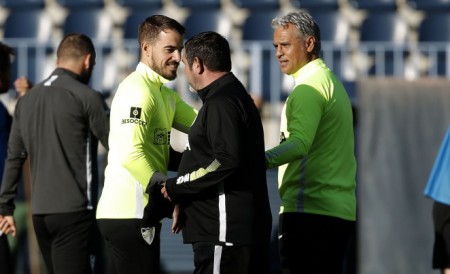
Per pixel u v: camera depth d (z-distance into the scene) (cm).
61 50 2003
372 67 4062
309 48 1744
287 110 1725
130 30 4541
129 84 1738
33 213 1983
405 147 2280
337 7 4600
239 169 1559
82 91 1955
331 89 1738
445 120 2280
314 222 1736
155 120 1756
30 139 1983
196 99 3525
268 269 1652
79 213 1956
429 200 2270
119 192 1733
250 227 1584
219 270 1588
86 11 4619
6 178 2058
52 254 1992
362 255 2278
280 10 4600
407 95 2295
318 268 1750
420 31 4572
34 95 1984
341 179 1761
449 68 3762
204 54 1602
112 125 1738
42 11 4619
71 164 1956
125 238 1742
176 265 2872
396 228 2270
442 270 2123
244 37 4528
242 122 1571
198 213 1600
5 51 2195
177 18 4606
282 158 1636
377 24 4584
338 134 1752
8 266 2152
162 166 1788
